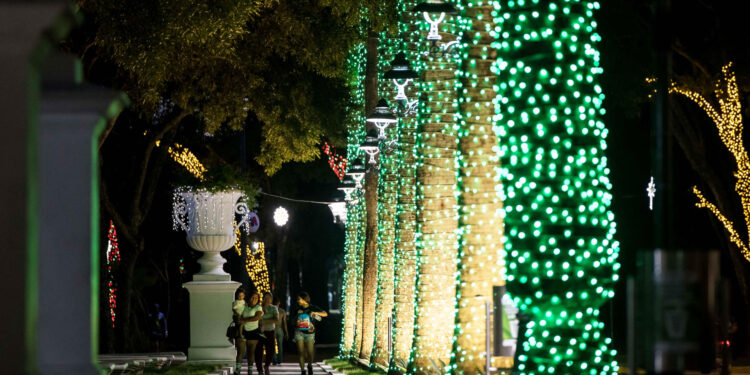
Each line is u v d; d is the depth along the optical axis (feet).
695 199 175.94
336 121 135.13
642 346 29.63
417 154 73.82
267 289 210.59
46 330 25.98
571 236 48.70
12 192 20.06
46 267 25.98
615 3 125.18
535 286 48.49
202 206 120.57
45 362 25.91
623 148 175.94
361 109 126.21
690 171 176.35
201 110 124.47
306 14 109.19
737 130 140.15
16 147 20.13
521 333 49.19
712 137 167.84
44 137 25.81
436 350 72.69
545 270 48.42
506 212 49.52
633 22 125.70
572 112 49.08
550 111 48.88
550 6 49.14
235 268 210.59
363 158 129.59
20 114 20.15
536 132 48.83
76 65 26.14
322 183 237.45
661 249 31.14
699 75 144.15
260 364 106.73
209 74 114.11
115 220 138.62
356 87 130.52
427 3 68.80
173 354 126.31
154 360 109.29
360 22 113.29
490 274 59.57
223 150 188.44
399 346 87.35
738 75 140.77
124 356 111.65
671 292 29.07
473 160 59.77
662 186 33.71
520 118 49.08
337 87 134.92
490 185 59.77
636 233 176.86
